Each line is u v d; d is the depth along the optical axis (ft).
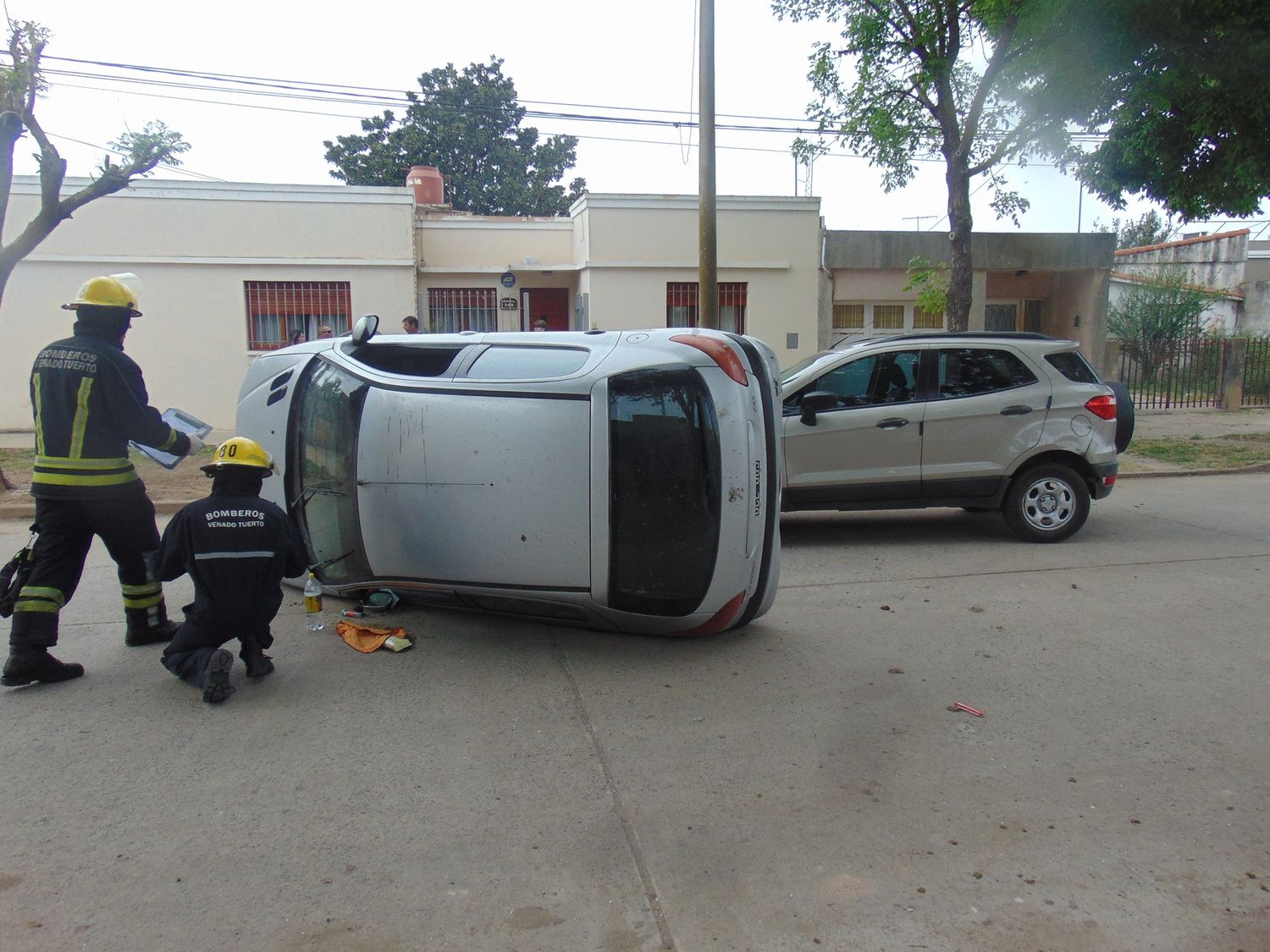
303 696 14.56
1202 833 10.73
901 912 9.32
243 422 19.34
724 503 15.51
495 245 60.03
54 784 11.75
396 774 12.07
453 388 16.16
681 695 14.71
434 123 116.47
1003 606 19.58
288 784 11.78
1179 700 14.52
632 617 16.15
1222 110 31.60
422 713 13.96
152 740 13.03
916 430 24.84
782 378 25.90
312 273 53.11
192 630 14.52
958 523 28.55
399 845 10.44
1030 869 10.05
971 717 13.92
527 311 61.57
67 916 9.16
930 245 60.08
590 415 15.30
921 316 62.85
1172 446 43.24
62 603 14.99
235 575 14.35
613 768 12.27
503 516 15.80
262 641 15.25
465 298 59.41
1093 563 23.21
